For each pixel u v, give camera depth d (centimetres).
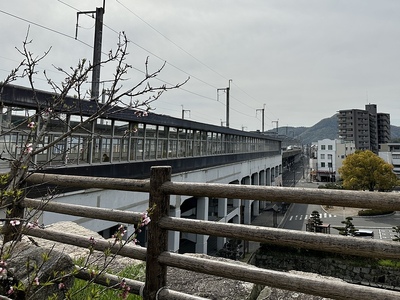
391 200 121
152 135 1040
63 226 407
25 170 174
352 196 128
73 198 671
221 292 238
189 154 1348
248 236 147
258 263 1315
